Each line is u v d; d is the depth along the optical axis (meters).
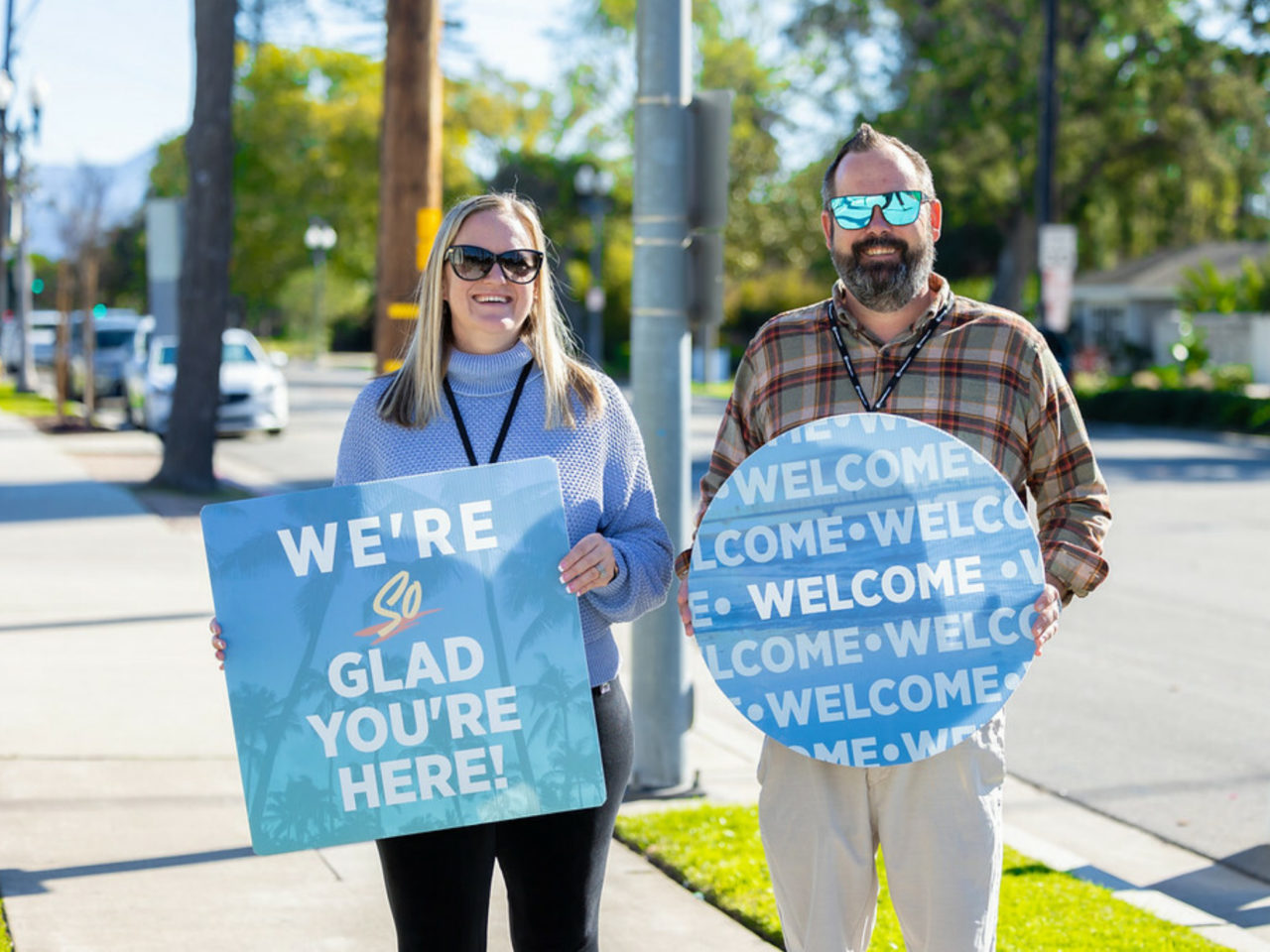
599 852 3.00
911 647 2.93
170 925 4.26
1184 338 35.59
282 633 2.84
